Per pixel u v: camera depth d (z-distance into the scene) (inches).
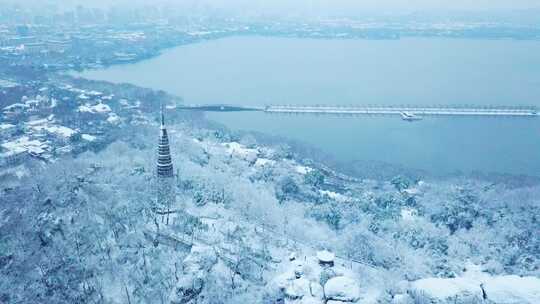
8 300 7258.9
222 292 7165.4
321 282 7268.7
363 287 7500.0
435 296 6963.6
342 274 7588.6
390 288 7386.8
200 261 7549.2
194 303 6998.0
